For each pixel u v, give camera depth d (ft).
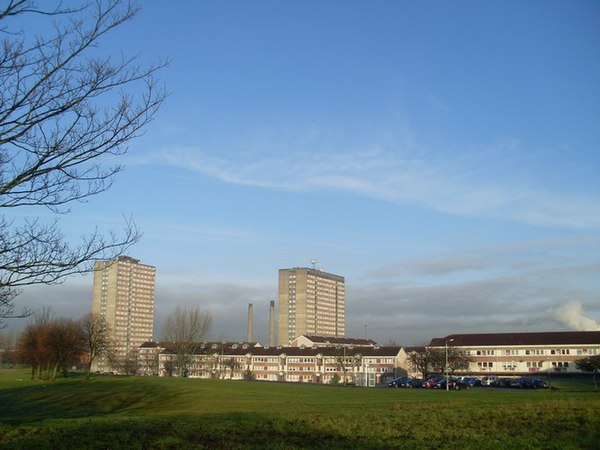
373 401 169.78
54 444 68.80
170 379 336.70
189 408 155.94
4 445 67.92
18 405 175.01
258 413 116.06
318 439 76.33
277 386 287.48
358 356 508.53
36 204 54.80
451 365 413.80
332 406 141.38
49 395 213.05
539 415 104.88
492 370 460.14
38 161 53.42
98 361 595.47
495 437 77.92
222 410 140.97
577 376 432.66
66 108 53.01
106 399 194.49
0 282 54.49
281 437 77.82
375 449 67.77
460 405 133.28
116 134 56.03
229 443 71.51
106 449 66.44
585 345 436.35
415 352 464.65
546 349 448.24
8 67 50.21
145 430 81.97
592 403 128.67
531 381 332.19
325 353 538.06
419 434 80.48
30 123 52.21
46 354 359.05
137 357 582.76
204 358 566.77
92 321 422.41
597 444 71.20
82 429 82.64
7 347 579.89
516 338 469.16
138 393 216.74
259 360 565.12
